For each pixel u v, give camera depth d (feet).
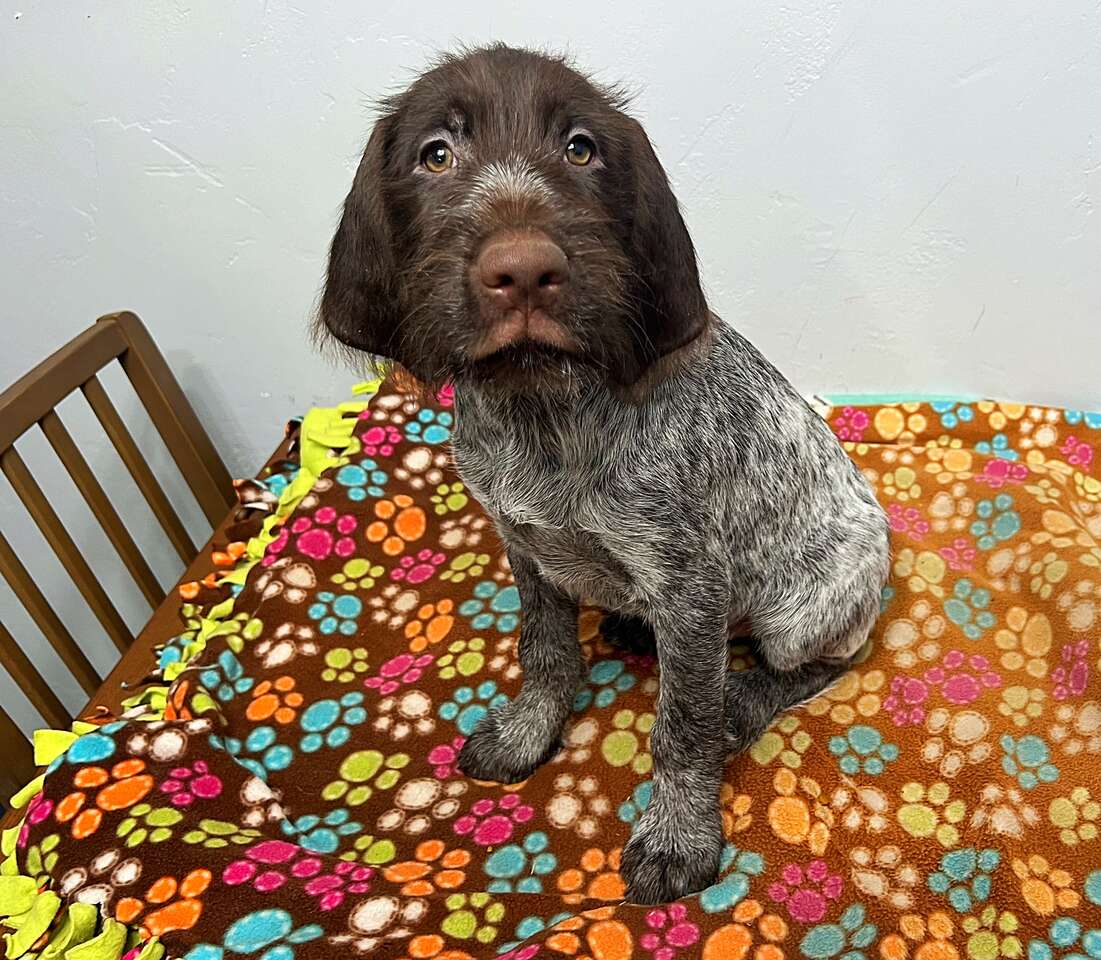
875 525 1.73
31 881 1.52
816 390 2.56
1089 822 1.48
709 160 2.23
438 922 1.41
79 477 2.05
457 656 1.97
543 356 1.11
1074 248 2.23
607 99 1.30
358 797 1.72
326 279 1.40
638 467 1.34
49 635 1.96
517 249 1.02
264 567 2.12
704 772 1.47
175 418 2.31
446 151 1.23
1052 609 1.80
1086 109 2.05
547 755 1.71
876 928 1.36
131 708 1.90
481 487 1.47
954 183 2.19
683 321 1.27
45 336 2.58
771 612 1.62
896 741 1.60
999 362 2.44
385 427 2.34
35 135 2.26
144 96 2.20
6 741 1.86
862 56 2.06
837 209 2.26
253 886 1.45
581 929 1.34
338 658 1.99
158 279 2.47
